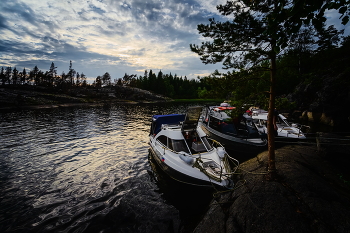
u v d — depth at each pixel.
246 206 5.04
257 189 5.71
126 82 147.75
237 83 6.39
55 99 55.62
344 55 5.66
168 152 9.08
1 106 40.66
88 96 71.19
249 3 4.82
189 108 9.20
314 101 23.61
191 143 9.49
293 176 6.12
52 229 5.55
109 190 7.72
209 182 7.08
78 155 12.01
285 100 9.02
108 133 18.52
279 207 4.73
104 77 131.88
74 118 28.47
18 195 7.33
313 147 10.20
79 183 8.32
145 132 19.19
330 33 5.21
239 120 13.21
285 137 11.77
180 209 6.48
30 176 8.98
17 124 22.48
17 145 13.98
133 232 5.45
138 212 6.32
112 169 9.86
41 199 7.07
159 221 5.89
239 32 5.32
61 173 9.34
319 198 4.96
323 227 4.02
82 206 6.65
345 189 6.02
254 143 11.04
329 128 18.72
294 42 5.57
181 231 5.43
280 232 4.07
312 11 2.60
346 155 7.57
